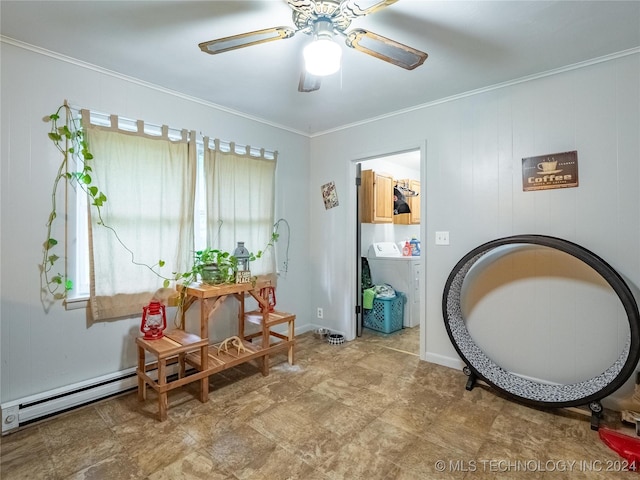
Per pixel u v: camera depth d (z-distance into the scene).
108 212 2.22
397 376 2.58
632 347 1.74
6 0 1.55
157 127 2.49
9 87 1.89
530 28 1.77
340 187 3.50
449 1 1.56
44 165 2.01
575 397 1.94
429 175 2.82
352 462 1.62
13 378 1.92
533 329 2.35
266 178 3.22
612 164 2.05
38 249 2.00
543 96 2.28
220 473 1.55
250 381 2.50
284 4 1.60
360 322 3.67
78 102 2.13
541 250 2.31
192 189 2.67
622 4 1.58
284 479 1.51
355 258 3.57
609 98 2.05
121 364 2.33
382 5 1.35
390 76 2.32
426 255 2.85
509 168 2.42
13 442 1.76
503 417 2.01
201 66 2.20
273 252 3.30
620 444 1.70
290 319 2.78
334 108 2.94
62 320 2.09
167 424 1.93
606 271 1.83
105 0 1.56
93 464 1.60
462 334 2.56
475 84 2.45
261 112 3.05
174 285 2.54
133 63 2.16
